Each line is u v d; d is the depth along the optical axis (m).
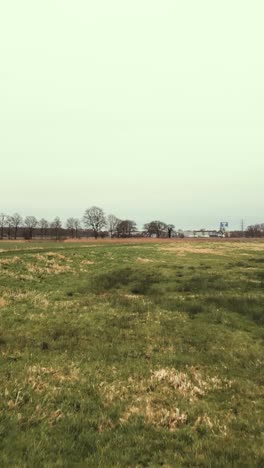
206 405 7.63
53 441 6.06
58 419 6.77
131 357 10.70
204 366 10.11
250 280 25.64
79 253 42.00
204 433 6.51
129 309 16.73
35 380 8.45
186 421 6.95
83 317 15.12
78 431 6.45
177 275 28.14
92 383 8.51
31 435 6.16
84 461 5.57
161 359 10.55
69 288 22.56
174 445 6.07
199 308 16.94
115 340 12.22
